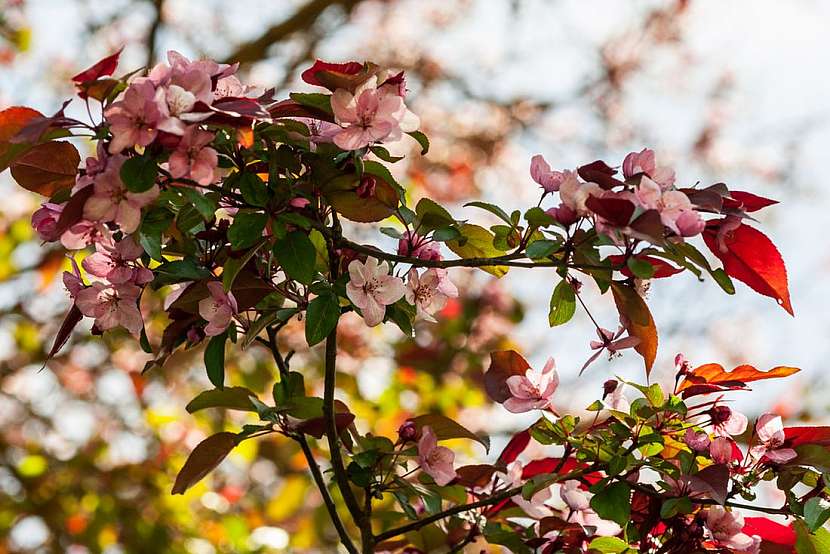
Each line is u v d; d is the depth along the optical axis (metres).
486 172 4.67
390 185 1.54
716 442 1.53
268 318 1.53
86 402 3.23
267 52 3.83
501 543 1.59
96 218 1.46
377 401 2.84
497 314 3.53
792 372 1.55
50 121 1.45
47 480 2.96
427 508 1.56
